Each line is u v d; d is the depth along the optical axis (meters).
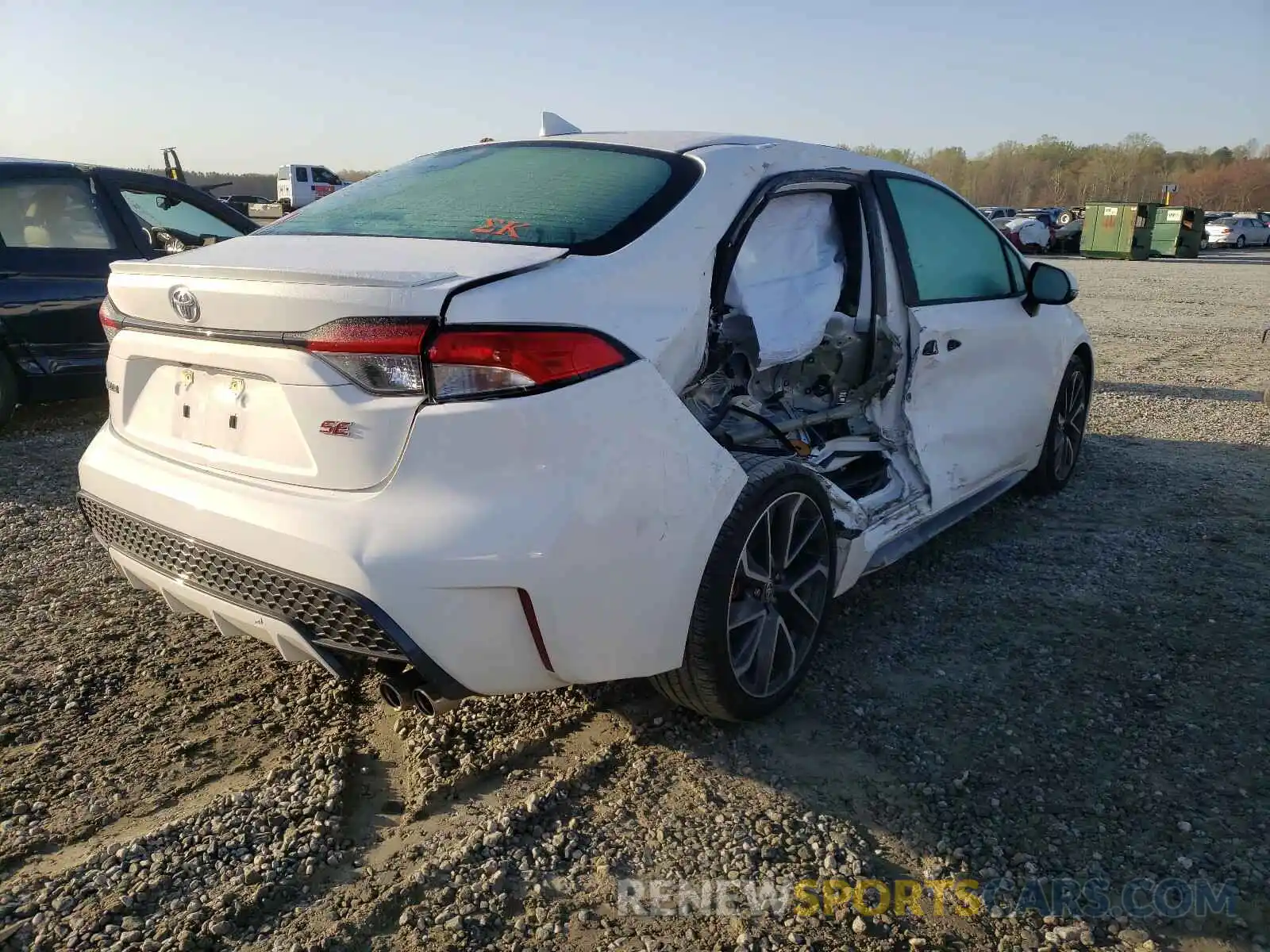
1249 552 4.21
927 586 3.85
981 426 4.16
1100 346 10.72
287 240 2.71
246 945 1.99
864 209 3.57
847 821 2.41
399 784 2.55
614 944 2.02
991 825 2.39
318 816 2.38
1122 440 6.31
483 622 2.16
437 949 1.99
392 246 2.53
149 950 1.96
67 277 6.04
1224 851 2.30
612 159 2.99
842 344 3.48
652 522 2.33
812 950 2.01
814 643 2.99
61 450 5.66
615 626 2.32
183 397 2.54
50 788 2.49
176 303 2.41
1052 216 35.97
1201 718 2.88
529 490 2.15
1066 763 2.65
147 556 2.60
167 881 2.16
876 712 2.91
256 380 2.33
